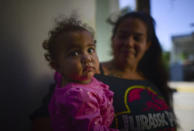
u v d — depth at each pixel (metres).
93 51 0.51
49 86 0.79
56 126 0.49
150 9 1.01
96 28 0.89
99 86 0.57
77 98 0.45
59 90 0.52
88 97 0.46
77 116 0.44
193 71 3.90
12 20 0.77
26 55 0.80
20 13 0.79
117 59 0.81
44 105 0.68
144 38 0.80
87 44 0.49
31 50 0.80
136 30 0.77
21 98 0.80
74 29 0.51
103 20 0.97
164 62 0.95
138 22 0.78
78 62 0.47
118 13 0.93
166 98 0.88
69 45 0.48
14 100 0.78
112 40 0.84
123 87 0.69
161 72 0.91
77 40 0.48
